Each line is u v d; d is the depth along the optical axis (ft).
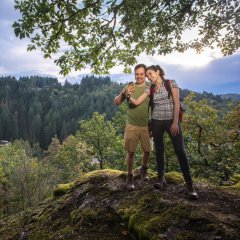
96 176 20.02
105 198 17.34
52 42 22.80
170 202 14.71
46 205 20.84
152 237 12.66
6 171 89.35
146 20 22.26
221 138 62.69
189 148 66.69
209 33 26.08
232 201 14.97
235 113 68.13
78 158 125.59
